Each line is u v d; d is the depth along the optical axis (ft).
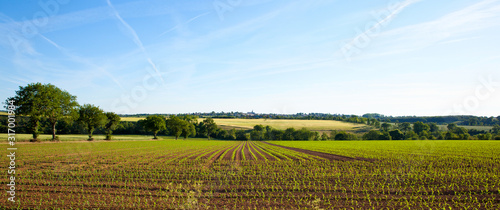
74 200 47.16
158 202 46.78
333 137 441.68
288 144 269.85
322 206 45.32
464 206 44.96
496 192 53.42
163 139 351.87
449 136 369.50
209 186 59.47
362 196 51.37
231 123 577.84
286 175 73.36
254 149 189.06
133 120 466.70
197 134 497.87
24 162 89.71
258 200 48.85
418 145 209.05
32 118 179.93
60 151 129.08
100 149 154.92
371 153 140.97
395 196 51.26
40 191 52.54
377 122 520.01
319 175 72.69
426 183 62.08
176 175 72.18
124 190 54.85
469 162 97.09
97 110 241.14
